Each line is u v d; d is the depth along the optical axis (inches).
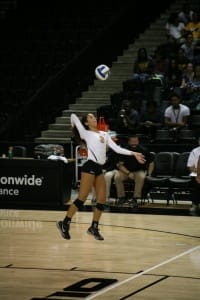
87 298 327.0
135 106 773.9
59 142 811.4
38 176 660.7
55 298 327.0
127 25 971.3
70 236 495.8
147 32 977.5
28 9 1031.6
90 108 871.7
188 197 684.7
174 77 820.0
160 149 705.6
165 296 330.3
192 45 844.0
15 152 724.7
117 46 952.9
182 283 355.6
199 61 813.9
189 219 570.6
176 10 1007.6
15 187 666.8
